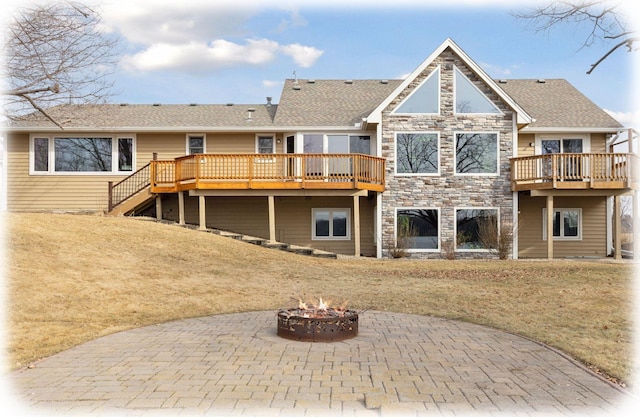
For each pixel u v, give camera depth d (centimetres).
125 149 2261
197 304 993
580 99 2408
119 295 998
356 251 1986
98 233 1477
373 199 2211
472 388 525
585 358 636
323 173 2000
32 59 1458
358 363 616
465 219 2078
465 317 914
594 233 2228
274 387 521
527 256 2209
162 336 747
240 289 1155
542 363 621
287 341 726
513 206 2066
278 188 1977
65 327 773
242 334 767
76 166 2242
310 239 2238
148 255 1366
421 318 910
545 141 2238
